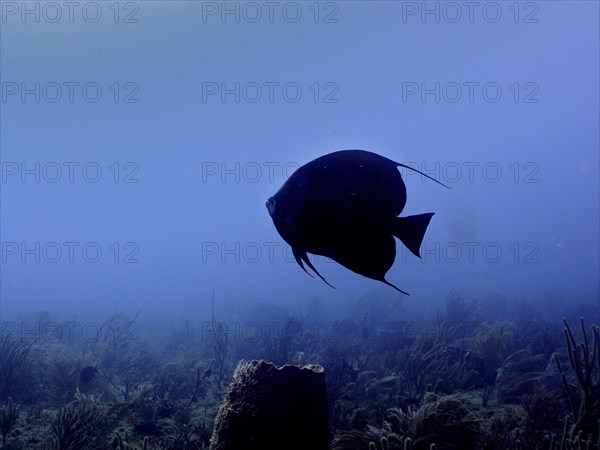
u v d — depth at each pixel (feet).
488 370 38.99
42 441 24.30
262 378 12.66
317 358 45.47
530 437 24.23
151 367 46.62
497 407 30.53
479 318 71.05
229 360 50.08
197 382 36.29
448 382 34.83
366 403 31.96
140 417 29.48
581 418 22.97
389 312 85.20
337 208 5.55
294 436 12.18
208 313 119.75
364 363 41.55
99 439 24.99
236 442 12.30
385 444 18.76
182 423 28.48
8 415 26.27
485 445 22.47
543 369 38.45
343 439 22.36
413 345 45.73
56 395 33.86
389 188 5.55
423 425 23.18
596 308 85.05
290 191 5.68
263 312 87.92
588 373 23.15
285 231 5.63
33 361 40.29
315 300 95.86
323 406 12.95
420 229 5.35
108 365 47.26
